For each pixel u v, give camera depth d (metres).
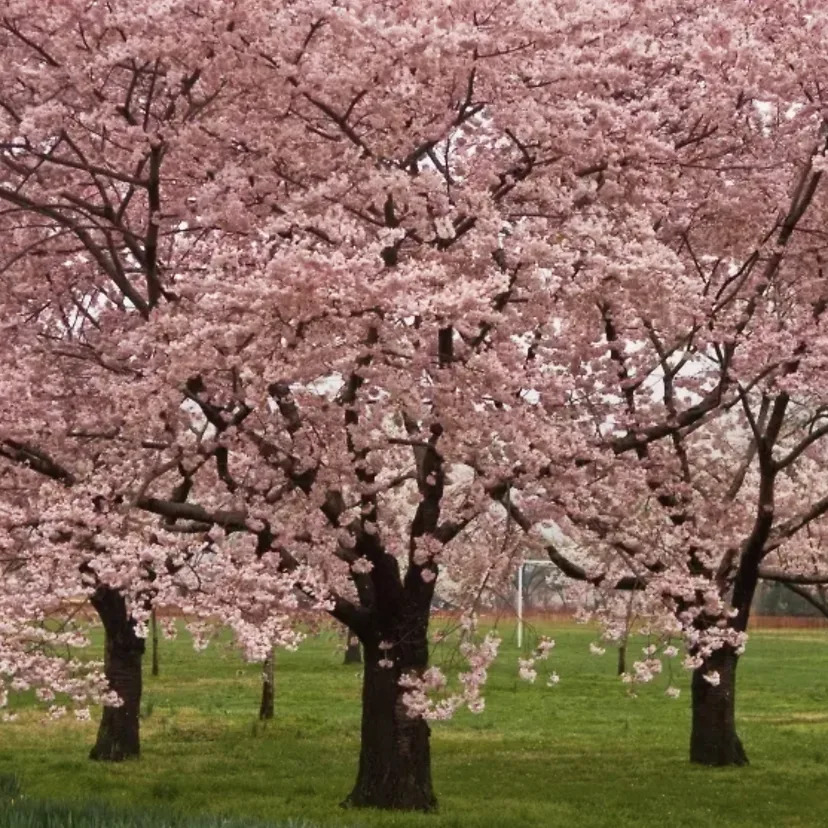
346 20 10.38
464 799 14.78
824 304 14.57
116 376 11.96
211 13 10.62
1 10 10.77
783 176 13.33
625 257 10.83
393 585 12.80
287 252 9.66
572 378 11.51
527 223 10.95
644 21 12.59
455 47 10.34
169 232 12.16
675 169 12.77
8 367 11.48
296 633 10.24
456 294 9.61
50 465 11.36
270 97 11.40
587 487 12.48
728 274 14.77
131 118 11.58
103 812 10.52
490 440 11.29
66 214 12.85
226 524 11.48
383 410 11.05
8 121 11.81
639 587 13.62
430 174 10.97
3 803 10.71
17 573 10.56
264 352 10.09
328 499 11.73
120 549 9.85
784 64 12.43
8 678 10.12
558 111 11.15
